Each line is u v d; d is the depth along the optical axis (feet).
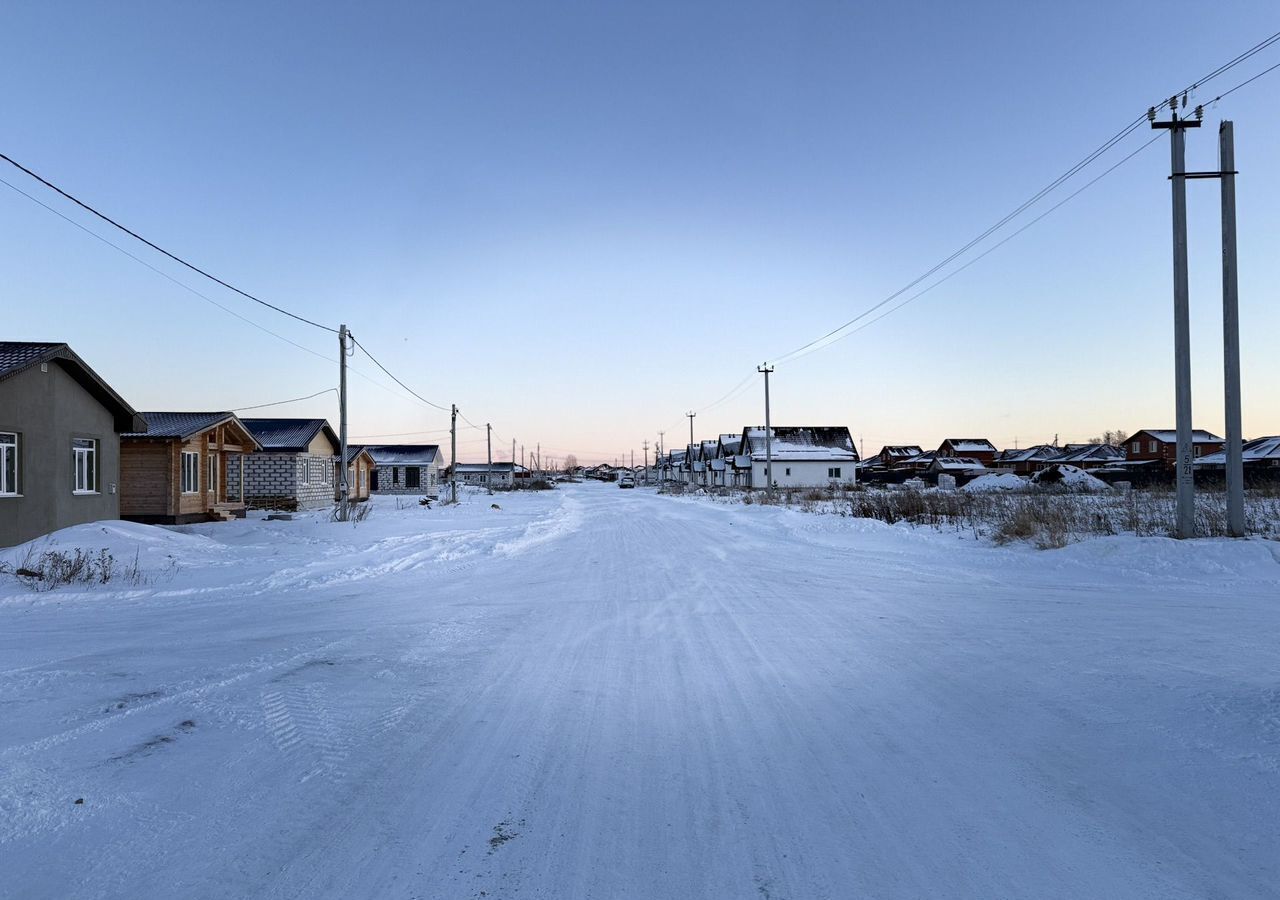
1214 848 11.00
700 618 29.68
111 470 66.54
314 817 12.32
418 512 106.73
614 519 98.63
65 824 11.96
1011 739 15.61
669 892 10.07
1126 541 45.42
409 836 11.68
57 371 58.85
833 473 228.43
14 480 54.24
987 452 342.64
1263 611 29.68
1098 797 12.79
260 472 115.55
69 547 45.42
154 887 10.19
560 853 11.15
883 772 14.05
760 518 90.53
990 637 25.36
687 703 18.47
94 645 24.85
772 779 13.82
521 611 31.45
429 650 24.12
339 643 25.11
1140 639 24.38
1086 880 10.19
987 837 11.46
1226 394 50.03
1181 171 50.42
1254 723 15.12
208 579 40.40
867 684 19.93
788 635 26.27
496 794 13.23
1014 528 57.41
